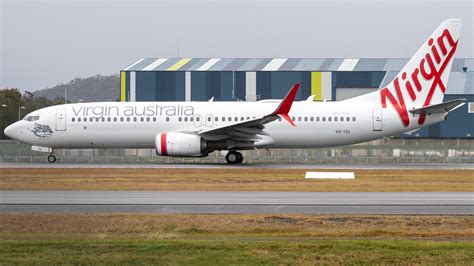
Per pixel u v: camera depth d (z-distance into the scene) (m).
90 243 49.06
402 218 60.06
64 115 133.38
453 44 126.38
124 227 56.22
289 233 54.25
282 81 199.00
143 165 127.69
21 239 51.47
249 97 199.50
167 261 44.34
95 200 71.75
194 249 47.34
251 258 45.03
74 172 109.75
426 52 127.25
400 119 127.62
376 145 170.88
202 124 130.12
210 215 61.47
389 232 54.12
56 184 89.12
